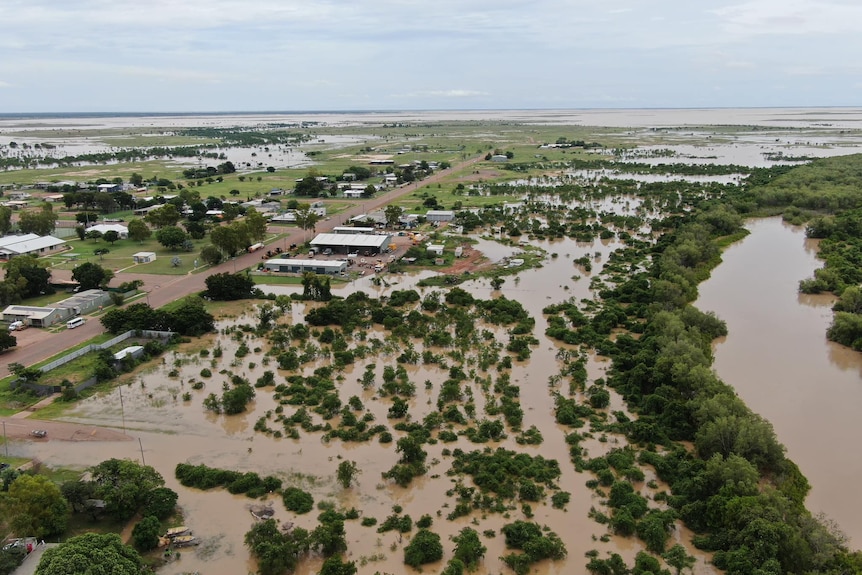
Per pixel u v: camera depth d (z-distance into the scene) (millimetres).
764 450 68938
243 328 114750
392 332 113625
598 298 130625
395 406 83438
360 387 92688
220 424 81750
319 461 73500
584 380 92125
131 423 81438
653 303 117375
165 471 71125
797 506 63438
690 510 62156
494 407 85062
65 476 68938
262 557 55562
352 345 108188
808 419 83125
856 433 79750
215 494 67000
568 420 81438
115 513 61062
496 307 121500
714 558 56406
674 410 80250
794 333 112938
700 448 73188
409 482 69062
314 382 93062
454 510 64500
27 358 99688
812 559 54156
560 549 57719
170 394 89562
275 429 80438
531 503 65875
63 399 86688
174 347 106375
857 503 65938
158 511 62000
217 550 58250
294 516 63344
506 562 56594
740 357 102438
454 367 95938
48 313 114562
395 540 59938
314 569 56625
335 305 119875
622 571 55031
